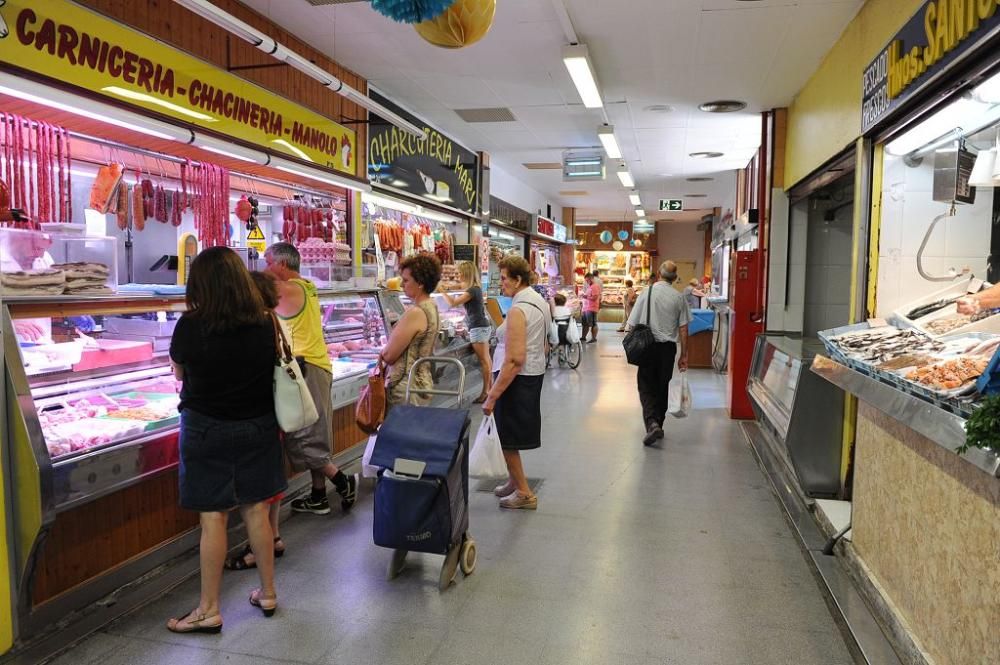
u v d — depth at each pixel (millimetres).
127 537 2990
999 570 1768
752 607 2867
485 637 2607
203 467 2564
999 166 3252
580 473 4863
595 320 14898
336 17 4551
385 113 4574
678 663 2447
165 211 3670
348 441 5027
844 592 2920
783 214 6656
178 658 2443
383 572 3174
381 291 5359
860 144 4035
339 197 5703
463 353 6930
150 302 3021
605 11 4457
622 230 24234
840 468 4105
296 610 2803
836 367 3053
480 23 2523
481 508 4105
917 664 2250
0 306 2340
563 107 7031
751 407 6730
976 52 2527
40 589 2578
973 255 3889
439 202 7996
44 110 2967
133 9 3379
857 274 4035
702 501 4246
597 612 2814
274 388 2688
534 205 14289
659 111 7148
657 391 5754
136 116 3230
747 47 5035
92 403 3035
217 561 2619
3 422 2342
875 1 3799
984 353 2375
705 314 10852
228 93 3971
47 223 2822
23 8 2680
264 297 2877
